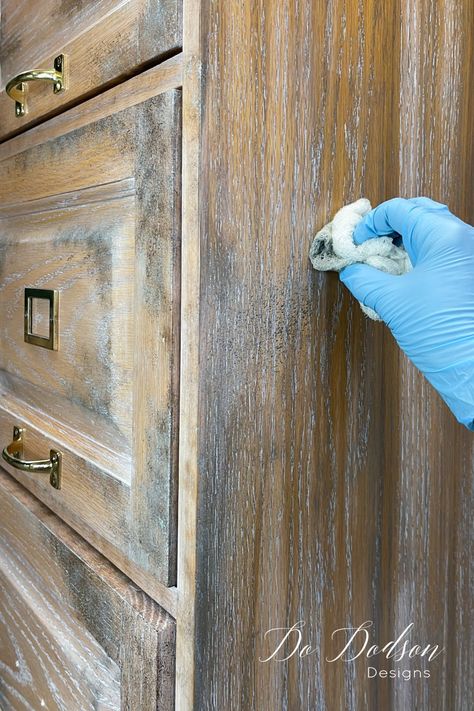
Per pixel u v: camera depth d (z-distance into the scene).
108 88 0.48
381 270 0.46
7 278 0.69
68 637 0.55
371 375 0.49
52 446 0.59
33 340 0.61
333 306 0.46
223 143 0.40
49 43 0.57
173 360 0.41
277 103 0.42
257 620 0.44
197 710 0.41
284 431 0.44
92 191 0.50
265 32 0.41
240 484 0.42
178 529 0.42
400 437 0.52
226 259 0.40
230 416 0.41
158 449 0.43
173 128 0.40
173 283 0.41
